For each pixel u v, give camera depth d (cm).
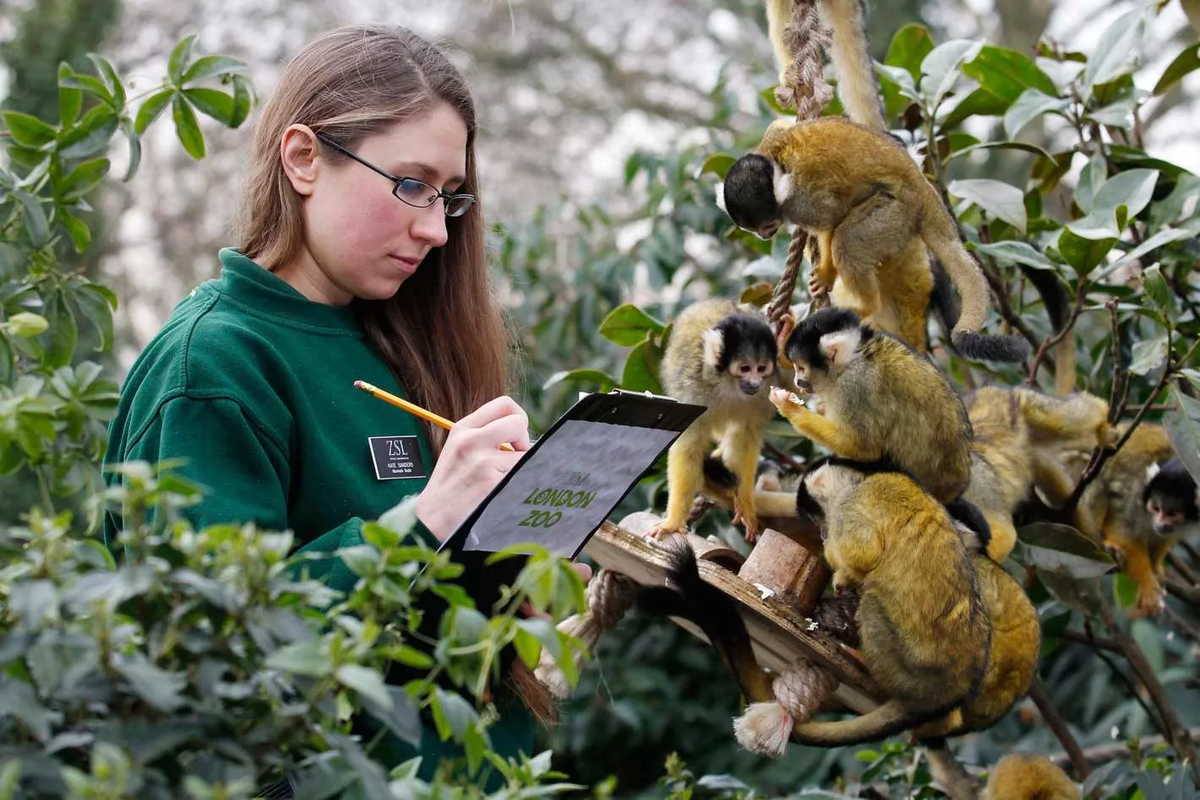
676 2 1508
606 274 703
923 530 313
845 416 343
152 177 1385
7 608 165
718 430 363
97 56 384
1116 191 398
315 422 259
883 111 445
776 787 652
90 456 380
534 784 192
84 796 133
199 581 153
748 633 336
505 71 1543
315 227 270
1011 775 364
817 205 381
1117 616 601
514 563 241
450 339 301
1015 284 525
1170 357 365
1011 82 459
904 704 311
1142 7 453
